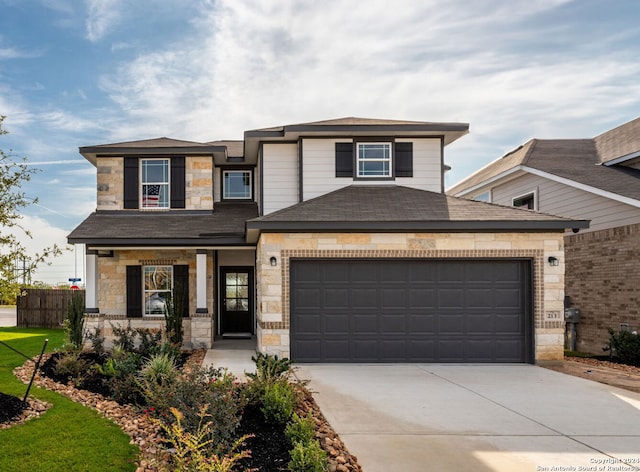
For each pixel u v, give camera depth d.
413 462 5.32
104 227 13.94
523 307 11.52
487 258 11.45
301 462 4.54
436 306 11.48
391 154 14.41
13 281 7.80
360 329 11.44
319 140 14.35
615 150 16.02
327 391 8.51
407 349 11.44
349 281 11.48
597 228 13.69
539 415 7.10
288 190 14.80
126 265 14.64
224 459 4.43
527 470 5.15
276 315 11.26
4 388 7.91
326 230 11.36
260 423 6.22
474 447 5.79
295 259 11.42
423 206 12.35
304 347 11.38
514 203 17.98
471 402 7.81
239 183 16.95
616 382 9.38
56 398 7.39
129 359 9.09
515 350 11.48
